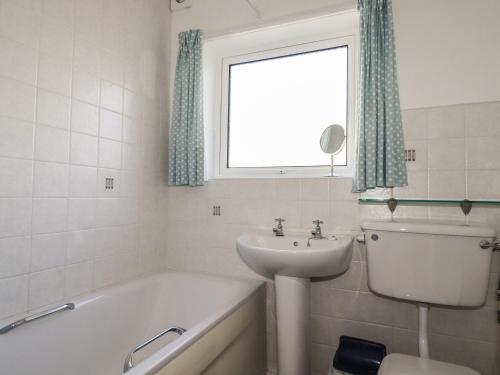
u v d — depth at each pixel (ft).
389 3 4.84
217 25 6.27
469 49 4.58
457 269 3.93
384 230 4.28
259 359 5.30
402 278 4.18
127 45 5.61
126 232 5.58
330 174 5.73
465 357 4.44
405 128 4.82
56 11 4.34
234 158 6.70
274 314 5.60
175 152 6.23
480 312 4.39
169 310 5.66
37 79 4.09
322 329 5.26
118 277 5.41
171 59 6.70
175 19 6.70
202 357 3.51
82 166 4.74
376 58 4.83
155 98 6.30
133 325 5.22
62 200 4.44
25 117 3.94
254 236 5.21
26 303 3.97
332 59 6.02
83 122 4.75
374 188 4.89
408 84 4.83
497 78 4.43
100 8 5.06
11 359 3.58
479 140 4.46
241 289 5.20
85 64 4.78
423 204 4.69
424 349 4.15
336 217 5.26
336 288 5.19
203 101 6.30
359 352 4.41
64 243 4.47
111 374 4.58
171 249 6.54
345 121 5.83
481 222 4.38
